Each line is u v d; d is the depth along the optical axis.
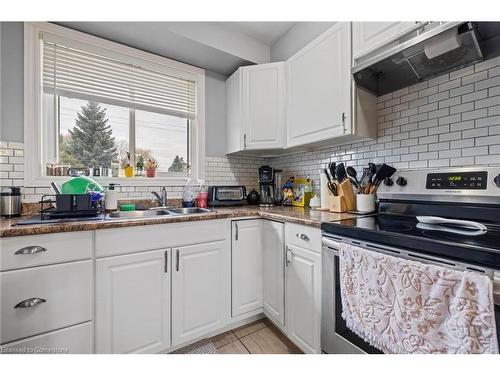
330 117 1.57
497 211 1.01
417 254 0.82
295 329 1.40
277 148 2.02
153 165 2.05
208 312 1.52
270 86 2.03
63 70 1.72
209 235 1.53
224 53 2.04
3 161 1.46
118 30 1.73
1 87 1.47
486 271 0.67
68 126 1.77
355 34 1.41
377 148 1.62
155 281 1.34
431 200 1.24
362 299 0.94
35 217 1.34
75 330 1.12
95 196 1.44
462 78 1.24
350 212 1.54
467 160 1.21
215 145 2.35
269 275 1.66
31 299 1.03
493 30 1.03
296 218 1.37
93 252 1.17
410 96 1.45
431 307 0.75
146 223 1.29
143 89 2.04
